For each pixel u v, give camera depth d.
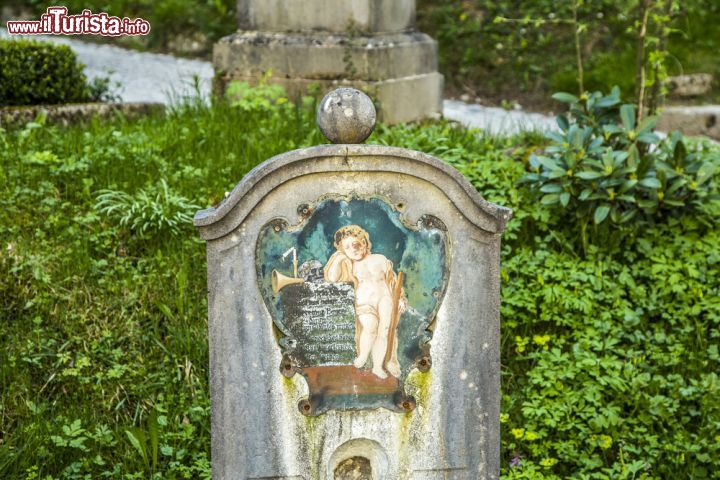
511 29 10.72
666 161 5.39
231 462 3.34
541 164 5.43
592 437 4.30
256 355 3.28
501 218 3.26
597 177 5.15
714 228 5.38
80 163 5.50
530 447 4.29
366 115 3.20
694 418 4.45
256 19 7.45
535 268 5.02
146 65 10.45
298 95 7.23
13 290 4.67
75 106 6.83
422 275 3.28
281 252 3.22
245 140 6.12
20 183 5.33
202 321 4.62
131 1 11.76
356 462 3.43
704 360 4.70
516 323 4.80
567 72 9.99
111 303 4.66
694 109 8.88
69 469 3.92
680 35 10.27
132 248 5.00
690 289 4.98
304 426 3.34
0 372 4.28
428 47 7.53
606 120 5.70
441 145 5.98
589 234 5.26
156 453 3.89
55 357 4.41
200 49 11.14
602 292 4.96
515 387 4.59
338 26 7.12
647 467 4.22
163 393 4.35
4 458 3.91
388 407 3.35
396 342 3.31
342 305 3.27
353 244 3.24
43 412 4.17
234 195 3.13
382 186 3.22
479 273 3.31
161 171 5.58
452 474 3.44
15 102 6.98
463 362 3.36
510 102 9.95
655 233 5.27
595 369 4.54
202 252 4.96
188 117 6.67
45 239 4.97
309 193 3.20
